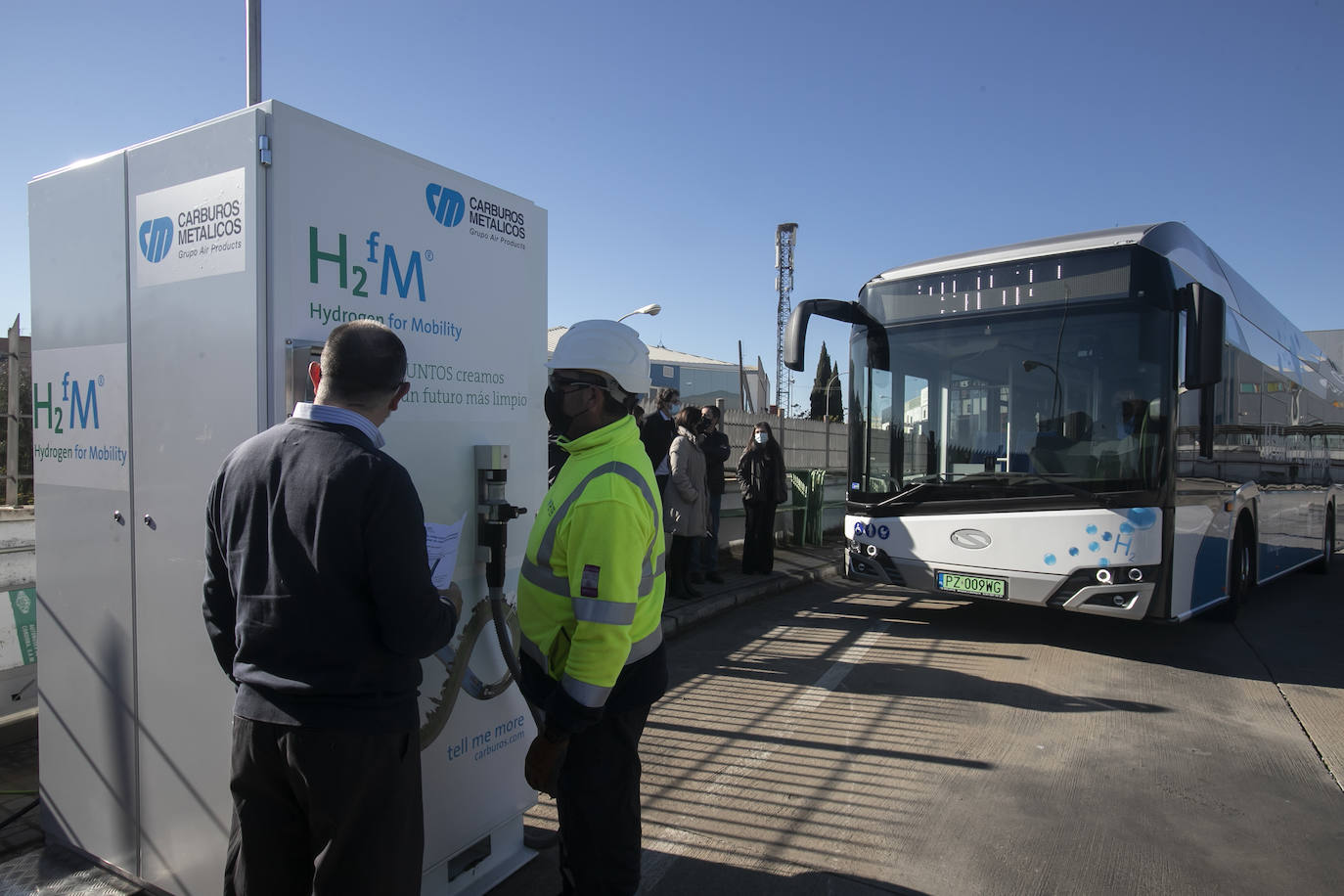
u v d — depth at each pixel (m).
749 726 4.74
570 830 2.26
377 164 2.52
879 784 3.98
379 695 1.91
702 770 4.12
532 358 3.12
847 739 4.56
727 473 10.95
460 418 2.79
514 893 2.94
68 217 2.76
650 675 2.26
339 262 2.41
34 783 3.62
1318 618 8.01
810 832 3.49
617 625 2.03
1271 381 8.95
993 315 6.48
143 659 2.58
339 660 1.84
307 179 2.33
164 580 2.49
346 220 2.43
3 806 3.40
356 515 1.83
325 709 1.84
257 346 2.23
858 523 7.16
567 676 2.04
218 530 2.00
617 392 2.20
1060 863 3.27
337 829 1.87
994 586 6.34
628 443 2.20
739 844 3.38
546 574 2.19
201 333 2.38
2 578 4.01
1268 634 7.19
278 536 1.85
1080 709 5.09
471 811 2.85
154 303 2.50
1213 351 5.64
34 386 2.90
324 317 2.37
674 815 3.63
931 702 5.18
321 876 1.89
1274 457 9.00
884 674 5.79
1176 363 5.82
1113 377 5.94
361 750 1.87
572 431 2.23
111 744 2.71
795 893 3.03
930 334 6.78
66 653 2.83
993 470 6.38
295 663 1.85
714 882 3.09
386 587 1.84
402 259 2.60
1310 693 5.49
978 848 3.38
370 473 1.85
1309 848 3.42
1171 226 6.36
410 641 1.89
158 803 2.57
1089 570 5.94
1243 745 4.54
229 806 2.38
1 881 2.76
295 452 1.89
